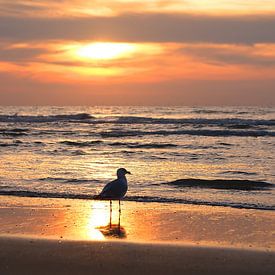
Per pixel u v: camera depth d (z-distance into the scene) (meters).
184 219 20.92
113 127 91.75
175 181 30.98
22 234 18.09
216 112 175.62
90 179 32.34
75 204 24.06
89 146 58.34
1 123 104.25
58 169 37.41
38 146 56.44
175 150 52.44
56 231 18.70
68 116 122.94
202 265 14.63
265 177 34.44
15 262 14.77
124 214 21.89
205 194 27.28
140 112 199.88
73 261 14.88
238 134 71.06
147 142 62.41
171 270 14.24
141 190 28.42
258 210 22.88
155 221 20.55
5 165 39.25
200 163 41.69
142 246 16.38
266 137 66.88
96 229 19.12
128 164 41.06
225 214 21.92
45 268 14.35
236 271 14.20
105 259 15.07
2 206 23.41
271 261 14.97
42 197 25.88
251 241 17.47
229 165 40.47
